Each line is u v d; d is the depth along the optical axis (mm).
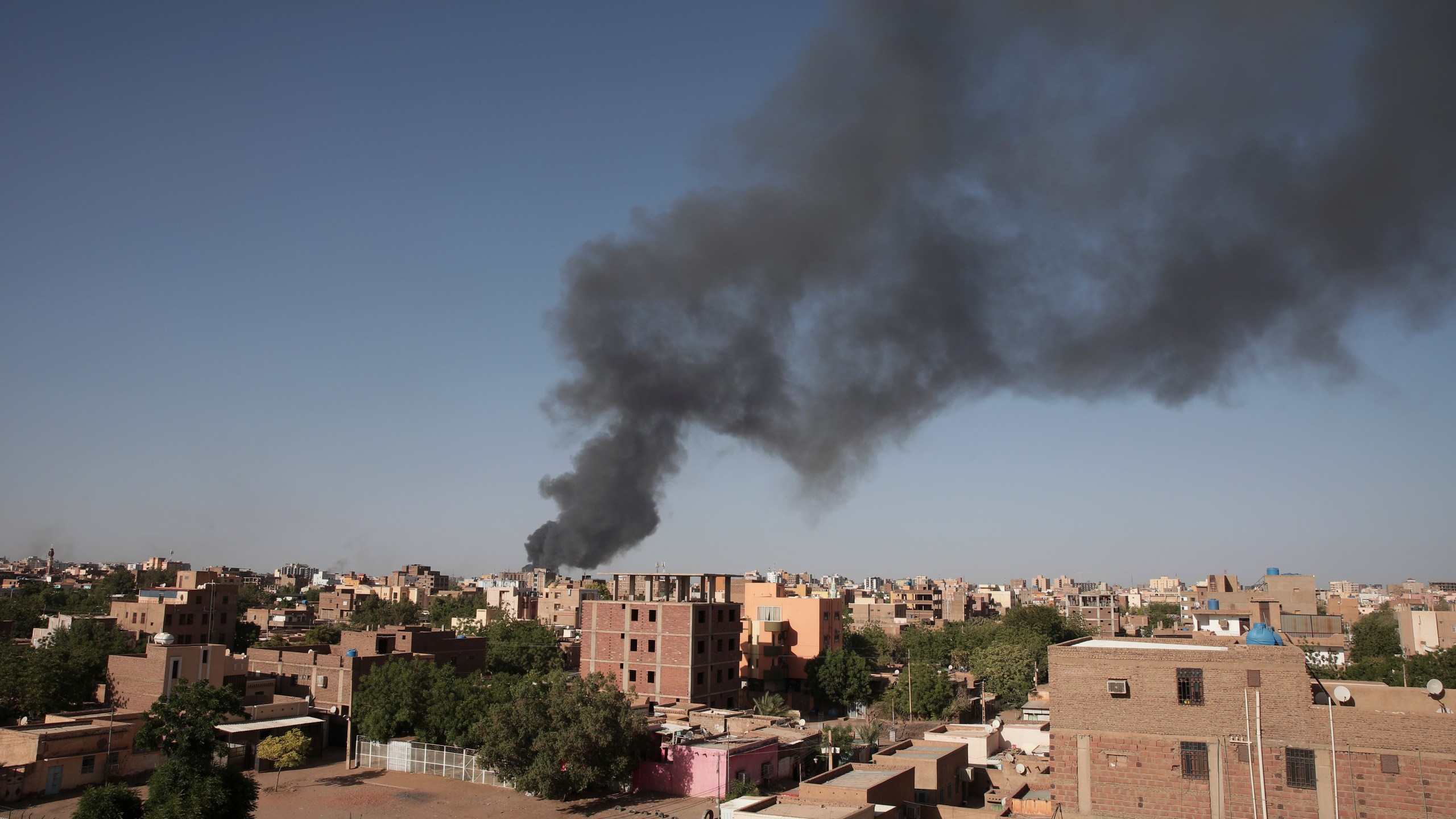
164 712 48969
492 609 179125
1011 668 110188
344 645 95375
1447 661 86875
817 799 42938
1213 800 35219
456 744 71938
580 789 61656
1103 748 37000
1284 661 35125
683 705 91062
